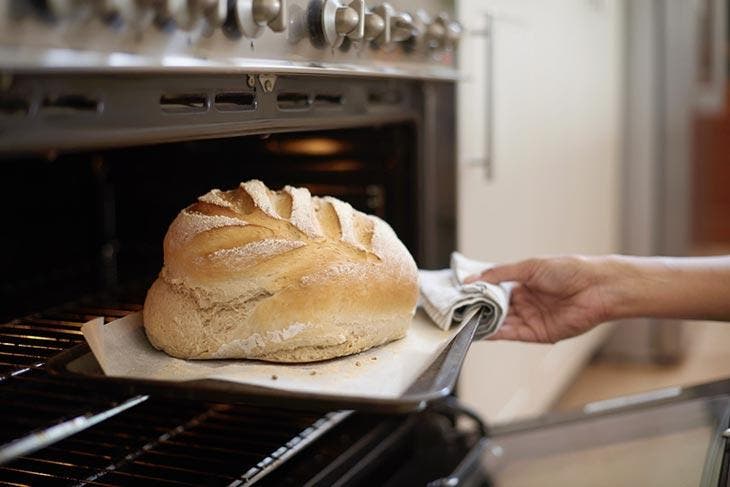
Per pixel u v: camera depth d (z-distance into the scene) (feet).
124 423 2.82
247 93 1.98
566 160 5.86
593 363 8.16
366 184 3.20
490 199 4.33
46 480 2.36
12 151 1.36
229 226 2.13
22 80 1.36
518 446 2.91
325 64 2.26
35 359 2.48
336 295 2.09
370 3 2.49
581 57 6.12
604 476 2.54
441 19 2.95
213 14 1.71
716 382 3.01
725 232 12.11
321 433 2.76
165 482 2.40
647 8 7.36
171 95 1.72
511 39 4.53
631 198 7.72
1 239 3.53
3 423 2.59
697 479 2.30
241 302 2.08
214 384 1.82
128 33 1.54
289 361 2.09
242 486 2.32
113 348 2.08
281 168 3.31
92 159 3.75
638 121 7.57
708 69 8.71
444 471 2.99
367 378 2.00
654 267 3.10
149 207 3.79
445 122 3.29
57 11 1.37
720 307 3.06
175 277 2.13
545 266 3.06
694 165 8.15
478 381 4.40
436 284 2.70
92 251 3.98
